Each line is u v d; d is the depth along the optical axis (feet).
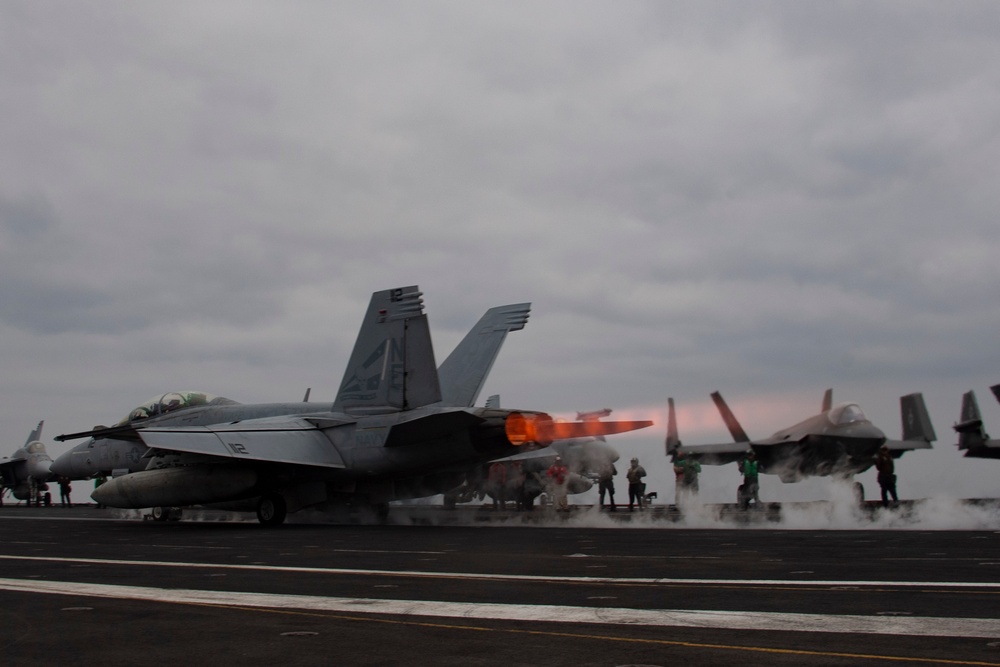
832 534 51.88
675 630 20.79
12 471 163.43
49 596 28.09
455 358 80.33
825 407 103.71
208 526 74.28
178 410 93.50
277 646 19.57
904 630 20.40
